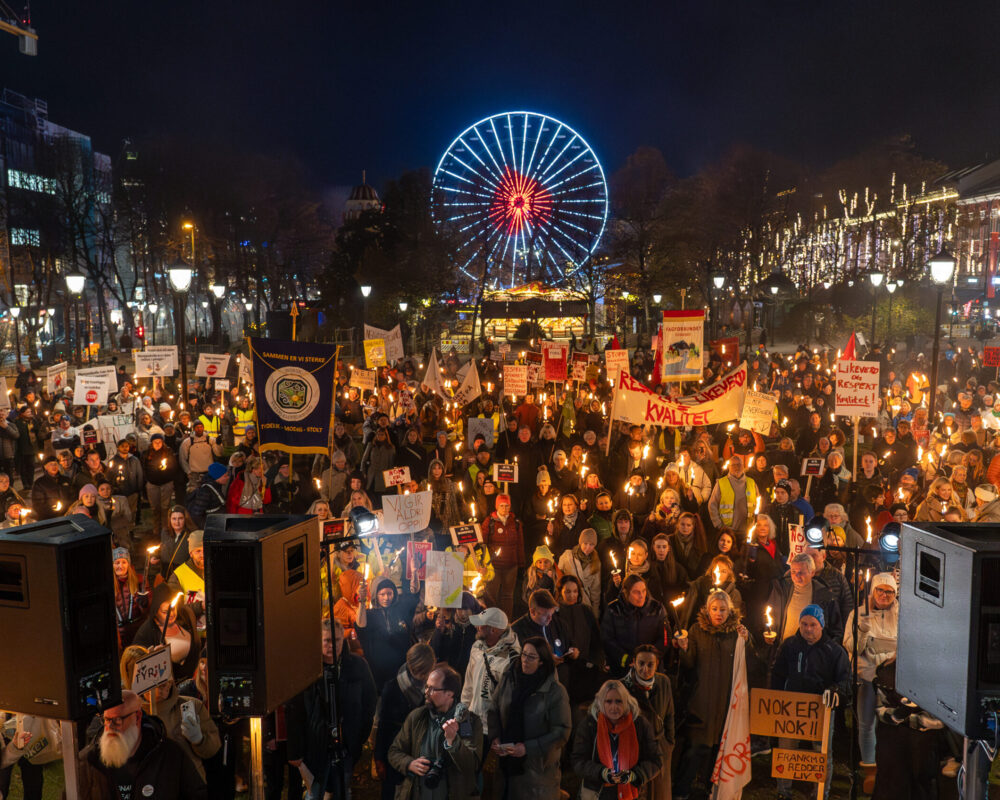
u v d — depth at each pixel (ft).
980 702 12.82
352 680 20.83
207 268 213.87
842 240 248.93
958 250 236.22
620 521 30.63
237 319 296.71
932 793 19.61
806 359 104.17
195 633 22.12
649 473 45.65
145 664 16.47
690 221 216.54
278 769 21.06
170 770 16.78
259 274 230.27
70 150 224.53
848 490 40.88
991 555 12.66
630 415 43.14
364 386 68.90
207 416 57.16
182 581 25.84
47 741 20.26
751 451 47.03
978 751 13.70
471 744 18.11
